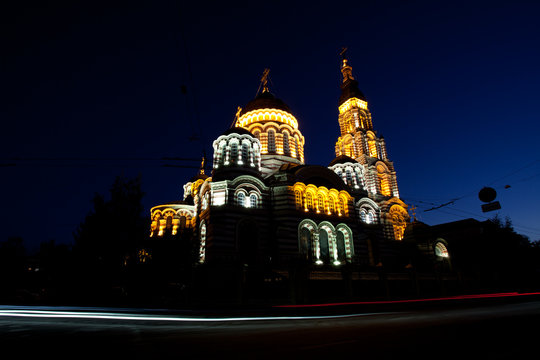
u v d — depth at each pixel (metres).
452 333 11.48
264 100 60.28
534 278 53.00
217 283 29.02
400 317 17.69
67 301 26.73
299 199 43.06
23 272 43.28
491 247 54.72
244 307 24.22
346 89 74.00
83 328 13.33
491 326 13.08
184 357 8.08
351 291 30.36
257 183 42.22
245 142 47.53
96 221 27.83
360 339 10.44
